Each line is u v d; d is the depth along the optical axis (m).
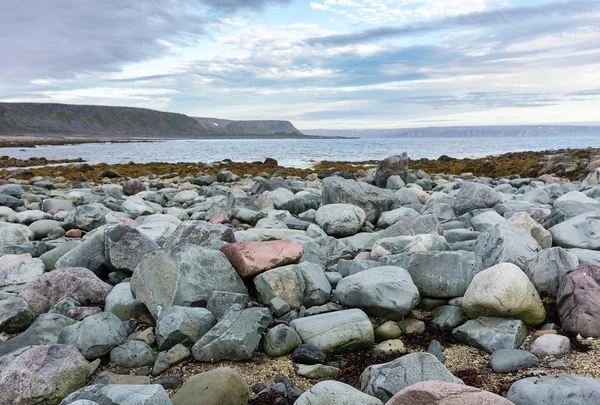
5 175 9.48
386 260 2.28
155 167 11.83
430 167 11.12
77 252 2.53
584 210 3.01
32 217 4.07
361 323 1.83
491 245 2.33
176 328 1.77
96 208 3.69
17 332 2.00
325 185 4.23
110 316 1.85
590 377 1.51
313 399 1.32
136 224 3.62
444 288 2.06
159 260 2.10
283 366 1.69
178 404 1.38
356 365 1.70
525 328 1.82
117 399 1.29
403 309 1.95
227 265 2.17
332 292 2.25
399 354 1.76
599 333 1.74
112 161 16.67
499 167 9.99
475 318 1.89
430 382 1.18
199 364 1.71
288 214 4.02
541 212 3.38
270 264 2.22
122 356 1.72
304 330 1.82
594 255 2.26
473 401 1.11
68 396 1.34
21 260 2.51
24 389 1.46
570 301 1.83
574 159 10.66
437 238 2.56
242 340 1.72
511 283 1.80
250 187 6.86
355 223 3.47
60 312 2.06
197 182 8.14
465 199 3.89
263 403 1.47
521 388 1.36
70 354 1.60
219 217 3.90
